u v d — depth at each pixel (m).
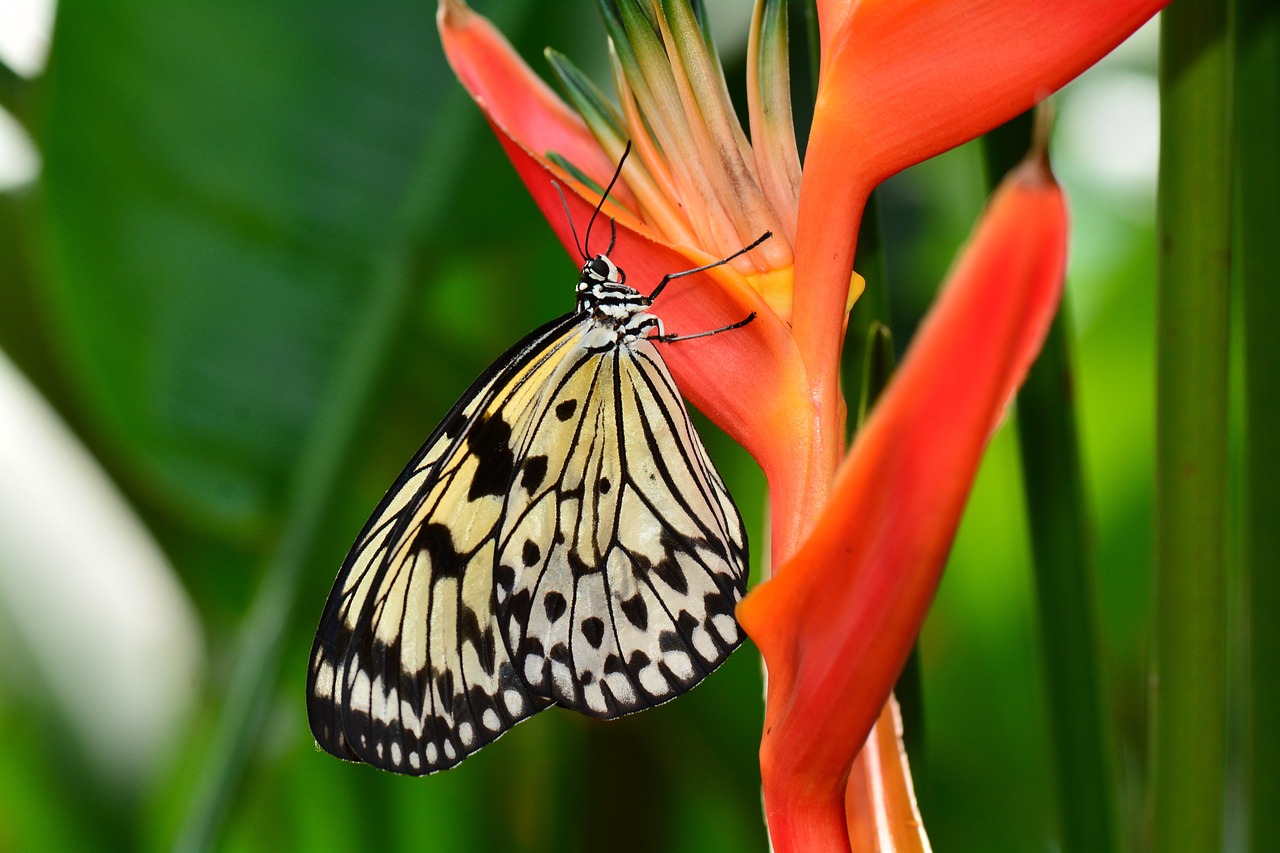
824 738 0.66
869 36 0.67
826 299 0.67
